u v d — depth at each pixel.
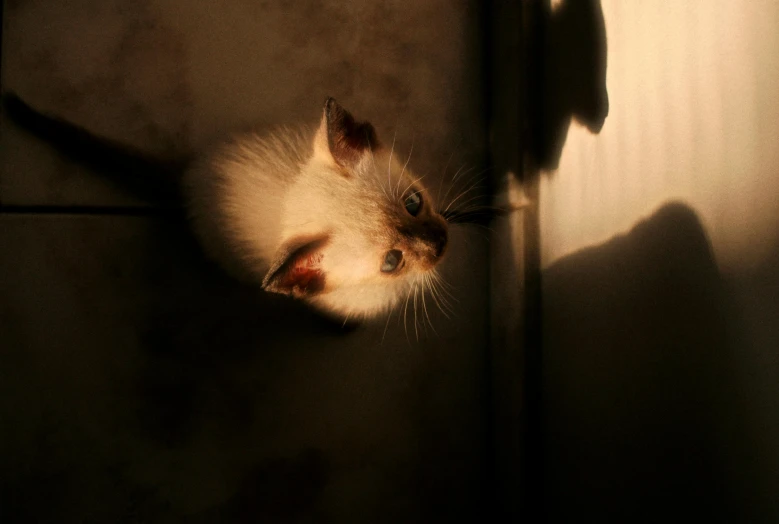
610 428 0.43
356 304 0.50
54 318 0.51
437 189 0.53
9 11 0.51
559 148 0.48
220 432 0.51
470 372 0.53
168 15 0.52
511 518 0.50
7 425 0.50
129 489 0.51
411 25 0.54
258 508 0.51
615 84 0.43
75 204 0.51
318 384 0.52
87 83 0.51
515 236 0.50
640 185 0.41
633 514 0.42
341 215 0.46
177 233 0.51
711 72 0.38
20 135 0.51
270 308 0.52
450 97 0.54
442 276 0.53
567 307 0.47
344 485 0.52
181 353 0.51
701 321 0.38
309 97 0.53
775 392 0.36
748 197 0.36
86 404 0.51
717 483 0.38
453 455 0.53
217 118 0.52
